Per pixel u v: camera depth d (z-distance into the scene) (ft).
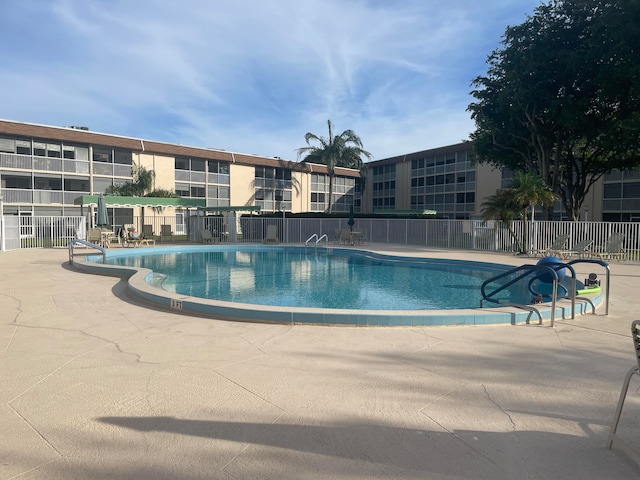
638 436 9.47
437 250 69.72
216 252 72.13
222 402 11.30
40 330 18.92
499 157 91.20
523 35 72.59
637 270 43.21
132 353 15.57
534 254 59.82
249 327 19.60
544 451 8.92
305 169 156.15
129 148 114.73
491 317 20.33
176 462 8.45
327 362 14.67
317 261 58.39
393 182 177.37
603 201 111.14
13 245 65.51
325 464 8.41
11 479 7.84
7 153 98.94
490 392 12.09
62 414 10.57
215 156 132.57
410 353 15.76
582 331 19.24
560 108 70.08
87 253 60.64
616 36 59.82
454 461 8.54
